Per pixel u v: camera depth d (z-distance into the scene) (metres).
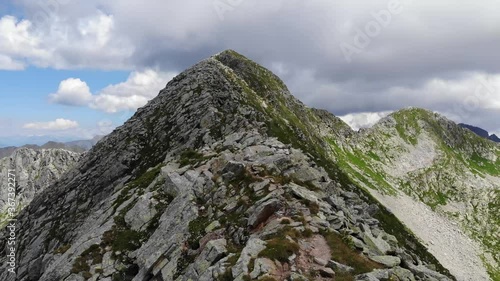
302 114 169.62
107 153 90.69
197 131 75.88
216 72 106.75
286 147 52.28
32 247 77.62
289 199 35.06
